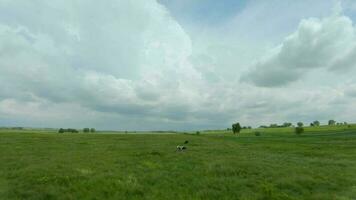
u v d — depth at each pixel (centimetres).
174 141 7169
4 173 2434
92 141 6375
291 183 2239
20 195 1836
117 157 3497
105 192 1941
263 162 3300
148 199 1823
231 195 1953
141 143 6150
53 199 1797
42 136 7450
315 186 2214
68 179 2198
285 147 6103
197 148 5100
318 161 3569
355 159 3944
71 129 16362
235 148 5531
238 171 2667
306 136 11512
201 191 2005
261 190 2062
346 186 2231
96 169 2645
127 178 2289
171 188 2078
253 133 15375
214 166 2886
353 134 11494
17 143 5116
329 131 14162
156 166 2884
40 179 2178
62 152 4012
